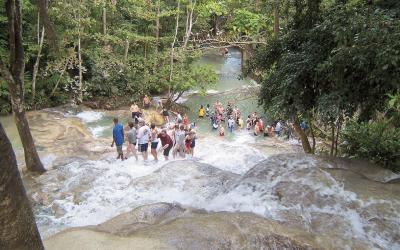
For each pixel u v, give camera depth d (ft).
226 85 89.76
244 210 19.67
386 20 20.44
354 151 28.66
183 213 20.11
